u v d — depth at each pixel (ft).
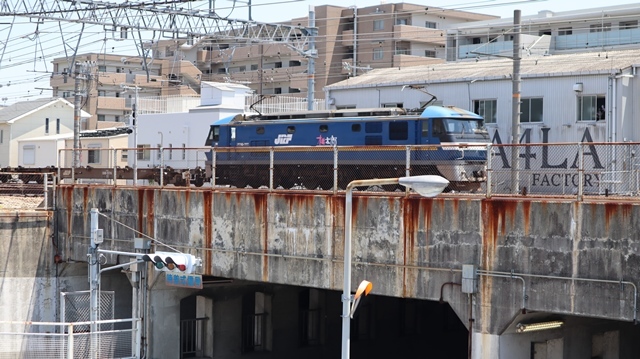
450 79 209.97
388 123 155.84
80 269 161.07
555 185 161.99
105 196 152.56
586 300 95.81
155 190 144.36
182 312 154.61
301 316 168.35
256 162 168.66
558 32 323.98
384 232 113.29
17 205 175.52
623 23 308.60
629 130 185.88
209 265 135.54
